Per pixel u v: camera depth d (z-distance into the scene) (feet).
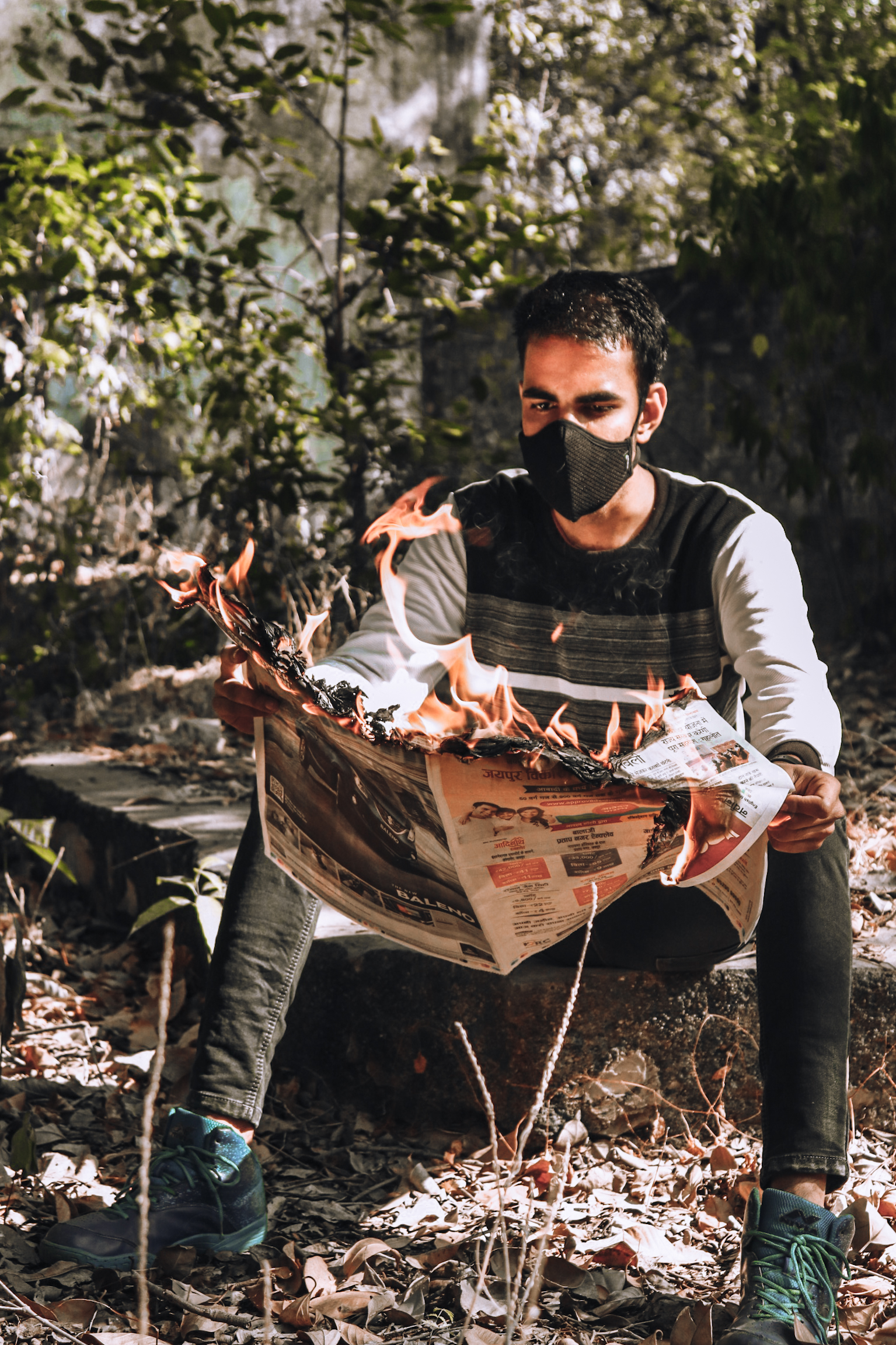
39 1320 5.20
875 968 7.13
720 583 5.81
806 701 5.29
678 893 5.95
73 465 21.74
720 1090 7.09
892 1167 6.66
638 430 5.90
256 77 16.24
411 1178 6.57
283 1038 7.95
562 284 5.70
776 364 20.16
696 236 19.65
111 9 16.17
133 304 16.90
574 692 5.98
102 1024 8.79
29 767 13.35
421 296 17.67
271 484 17.74
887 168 17.37
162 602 18.89
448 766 4.66
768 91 33.37
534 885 5.01
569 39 35.19
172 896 9.82
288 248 21.17
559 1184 4.71
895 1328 4.99
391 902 5.36
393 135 20.93
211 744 14.40
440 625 6.16
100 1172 6.68
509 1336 4.41
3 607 18.84
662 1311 5.34
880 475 18.10
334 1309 5.27
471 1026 7.10
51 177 17.44
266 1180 6.71
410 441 17.53
